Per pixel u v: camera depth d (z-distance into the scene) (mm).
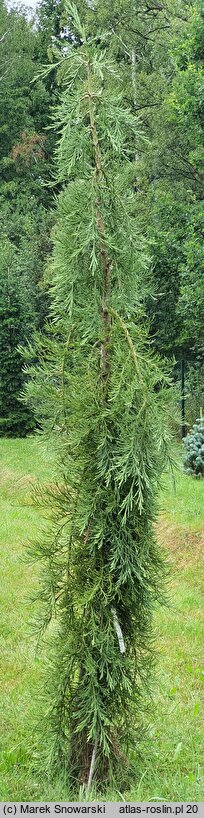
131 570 4113
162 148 23250
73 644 4137
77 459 4105
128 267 4172
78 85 4086
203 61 19797
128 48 25844
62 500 4223
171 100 20344
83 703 4164
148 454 3891
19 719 5301
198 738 5109
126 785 4340
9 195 36250
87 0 26203
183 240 20344
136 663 4328
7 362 21375
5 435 21578
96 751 4160
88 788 4016
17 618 7543
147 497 4102
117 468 3980
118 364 3967
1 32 41375
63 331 4199
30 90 39906
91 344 4242
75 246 4055
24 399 4273
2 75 39844
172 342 22562
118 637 3957
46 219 27688
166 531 10078
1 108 38812
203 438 13445
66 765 4297
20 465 15758
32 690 5688
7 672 6223
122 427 3916
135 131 4203
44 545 4262
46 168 36250
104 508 4086
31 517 11789
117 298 4133
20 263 25047
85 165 4105
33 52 41469
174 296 21484
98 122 4098
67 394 4113
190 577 8602
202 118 19281
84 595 3959
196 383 19141
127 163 4223
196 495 11570
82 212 4035
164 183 23922
